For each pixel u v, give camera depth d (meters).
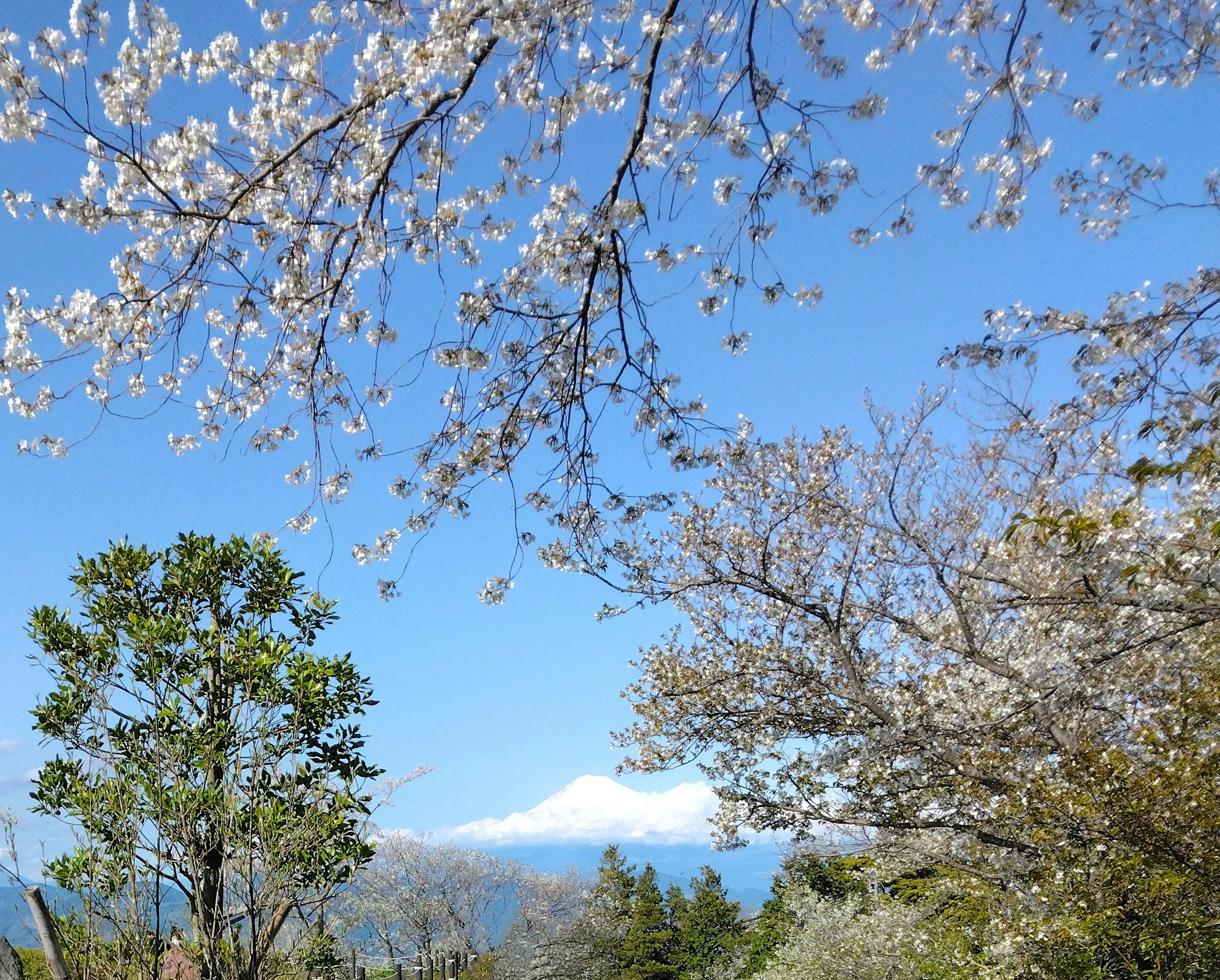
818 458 9.11
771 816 9.54
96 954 5.57
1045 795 6.72
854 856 10.95
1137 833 6.48
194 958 5.86
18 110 3.69
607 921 33.16
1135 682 6.48
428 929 26.67
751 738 9.55
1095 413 4.86
